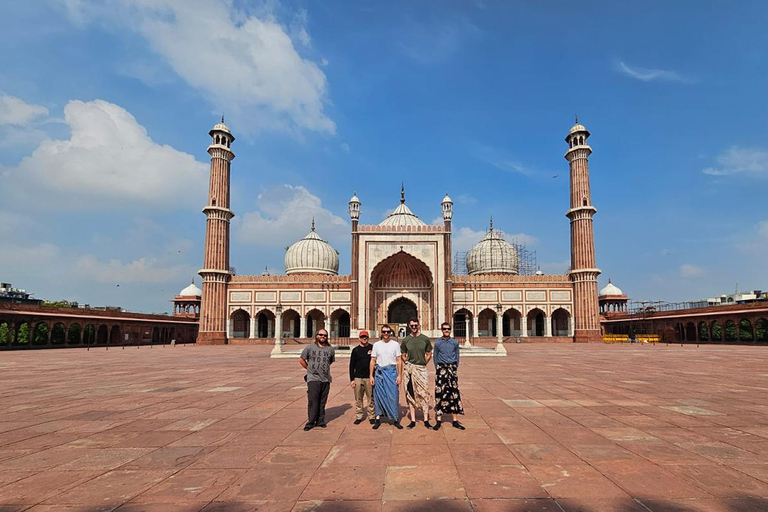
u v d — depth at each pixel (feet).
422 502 7.50
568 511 7.11
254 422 13.58
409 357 13.32
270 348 68.64
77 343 85.76
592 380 23.65
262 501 7.57
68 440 11.54
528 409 15.44
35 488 8.21
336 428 12.78
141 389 20.85
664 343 81.87
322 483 8.41
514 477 8.66
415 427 12.89
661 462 9.48
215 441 11.41
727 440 11.21
